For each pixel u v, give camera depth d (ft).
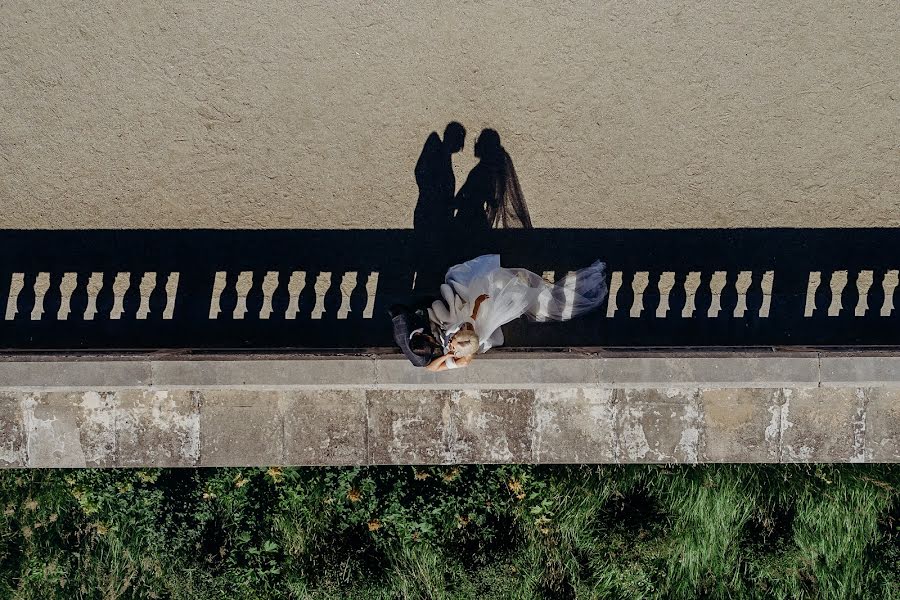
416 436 19.15
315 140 19.98
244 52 19.89
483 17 19.80
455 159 19.99
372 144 19.98
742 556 20.54
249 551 20.85
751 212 20.08
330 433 19.16
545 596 20.66
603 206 20.06
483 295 17.29
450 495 20.65
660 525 20.30
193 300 20.11
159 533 20.95
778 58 19.89
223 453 19.21
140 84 19.97
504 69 19.89
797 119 19.97
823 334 20.12
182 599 21.07
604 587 20.66
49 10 19.90
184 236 20.11
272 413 19.12
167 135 20.02
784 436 18.99
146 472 20.71
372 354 18.52
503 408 19.06
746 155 20.02
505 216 20.04
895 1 19.83
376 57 19.88
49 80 20.03
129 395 19.07
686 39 19.88
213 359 18.40
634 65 19.90
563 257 20.06
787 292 20.10
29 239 20.13
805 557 20.48
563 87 19.92
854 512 20.25
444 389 18.78
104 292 20.10
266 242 20.08
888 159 20.01
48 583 21.33
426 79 19.92
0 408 19.12
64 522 21.25
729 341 20.11
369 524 20.52
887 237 20.11
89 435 19.21
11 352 19.02
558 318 19.97
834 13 19.85
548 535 20.66
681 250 20.06
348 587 20.48
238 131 19.98
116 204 20.10
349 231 20.06
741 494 20.26
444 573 20.67
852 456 18.98
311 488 20.63
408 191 20.03
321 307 20.11
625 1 19.79
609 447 19.10
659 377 18.35
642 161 20.01
